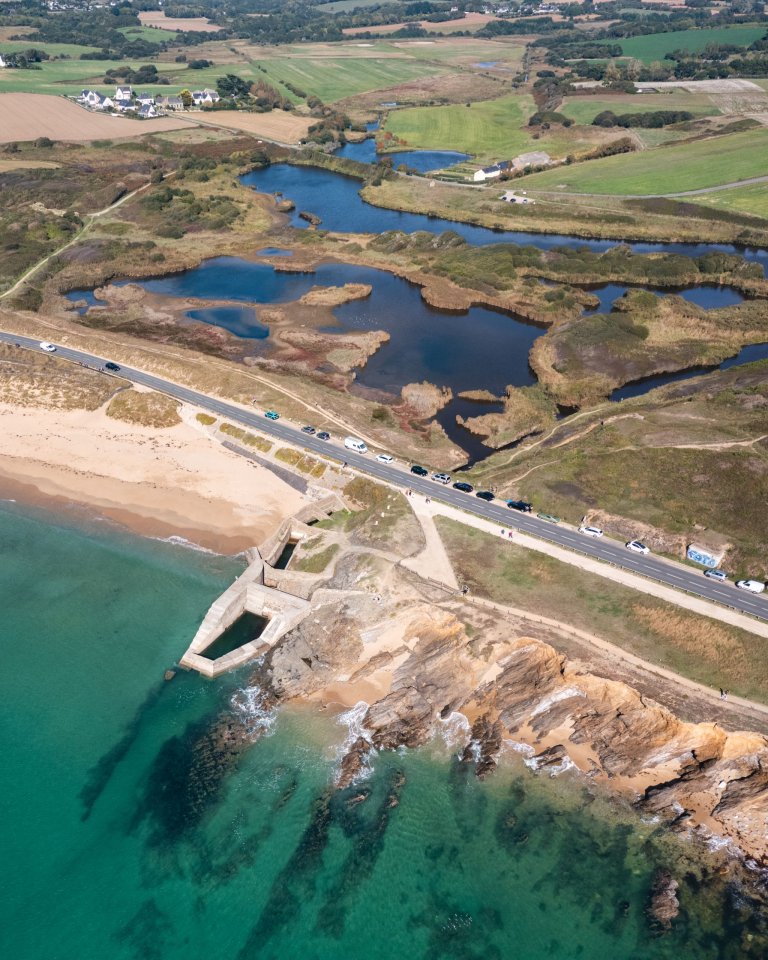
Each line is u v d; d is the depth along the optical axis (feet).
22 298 574.56
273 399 419.95
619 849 209.87
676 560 292.61
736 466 332.80
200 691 259.19
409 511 320.50
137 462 375.04
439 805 222.07
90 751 239.91
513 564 288.92
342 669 260.83
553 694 245.65
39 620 285.84
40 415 417.49
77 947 190.60
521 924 194.59
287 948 191.31
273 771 232.53
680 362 484.33
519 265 631.56
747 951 187.32
